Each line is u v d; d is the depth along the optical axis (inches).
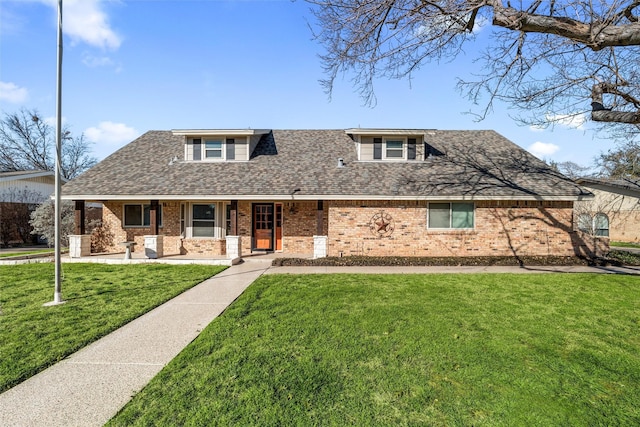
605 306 267.9
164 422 121.3
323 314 245.9
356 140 626.5
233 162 605.6
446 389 145.6
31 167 1294.3
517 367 165.8
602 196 890.1
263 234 601.9
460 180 542.0
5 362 169.3
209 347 187.6
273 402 134.4
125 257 508.4
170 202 592.7
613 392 145.3
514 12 227.9
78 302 280.8
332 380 151.9
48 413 127.7
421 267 464.4
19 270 430.9
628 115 267.7
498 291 316.2
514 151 639.8
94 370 163.3
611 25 216.7
